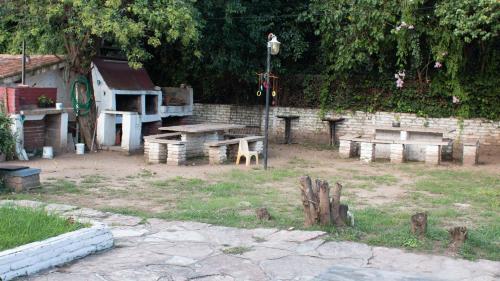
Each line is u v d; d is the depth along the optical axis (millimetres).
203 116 19281
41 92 13281
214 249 5836
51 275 4953
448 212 7875
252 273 5117
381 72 16625
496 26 12812
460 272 5207
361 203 8617
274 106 18438
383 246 5984
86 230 5668
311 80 17938
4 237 5273
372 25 15039
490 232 6668
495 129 15422
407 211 8016
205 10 15344
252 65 17094
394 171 12438
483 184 10719
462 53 15023
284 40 17141
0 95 12375
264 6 16562
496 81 15352
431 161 13625
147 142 12961
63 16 13148
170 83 19109
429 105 16219
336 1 15977
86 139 14633
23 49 13555
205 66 17547
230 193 9289
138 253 5660
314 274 5109
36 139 13164
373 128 16266
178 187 9797
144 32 13641
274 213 7516
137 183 10172
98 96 14797
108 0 12422
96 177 10664
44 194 8766
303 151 15906
